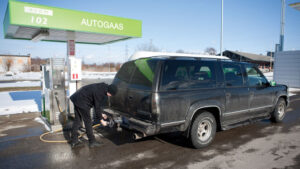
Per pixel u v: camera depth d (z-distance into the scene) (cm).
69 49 796
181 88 400
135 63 453
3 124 618
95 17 734
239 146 456
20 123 629
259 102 552
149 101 372
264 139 502
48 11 639
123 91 442
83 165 369
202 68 443
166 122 377
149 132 362
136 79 422
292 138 509
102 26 754
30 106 854
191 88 414
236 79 502
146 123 373
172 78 393
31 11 611
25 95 1194
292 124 637
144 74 406
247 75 532
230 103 477
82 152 424
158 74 378
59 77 573
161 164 372
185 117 400
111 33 779
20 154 414
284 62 1822
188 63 425
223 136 524
